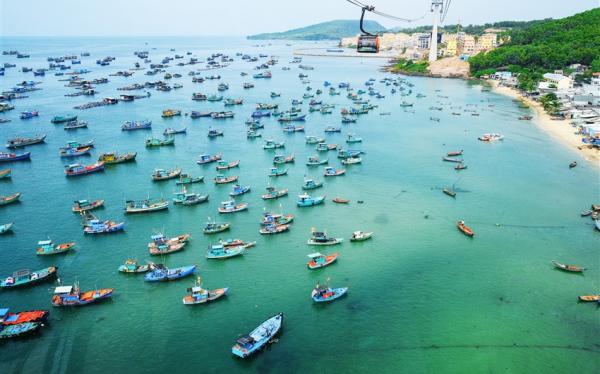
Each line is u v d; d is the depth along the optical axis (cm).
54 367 8862
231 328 9950
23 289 11244
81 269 12106
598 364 9000
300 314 10375
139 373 8762
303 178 18725
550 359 9125
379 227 14462
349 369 8875
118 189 17575
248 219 14975
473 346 9444
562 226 14412
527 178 18600
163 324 10069
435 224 14650
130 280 11606
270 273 11950
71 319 10194
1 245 13362
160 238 13238
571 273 11900
